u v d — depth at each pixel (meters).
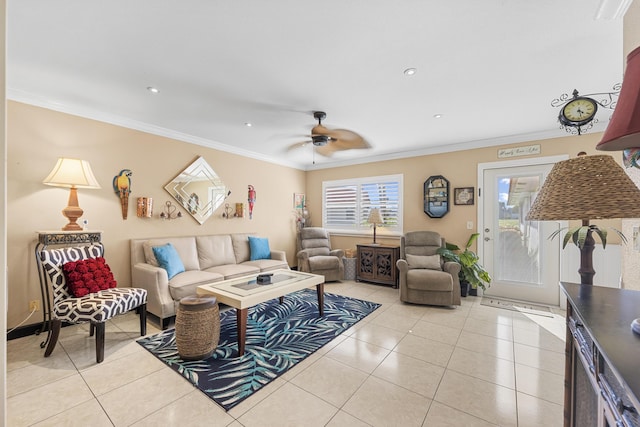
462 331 2.79
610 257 3.25
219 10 1.60
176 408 1.66
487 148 4.11
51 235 2.54
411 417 1.60
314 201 6.07
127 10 1.60
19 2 1.53
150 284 2.92
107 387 1.85
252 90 2.58
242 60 2.11
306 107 2.96
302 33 1.80
